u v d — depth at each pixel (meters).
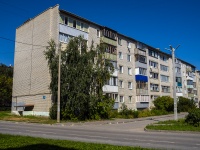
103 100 30.12
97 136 14.00
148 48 49.72
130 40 44.47
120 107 36.97
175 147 10.23
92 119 28.86
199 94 76.62
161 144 11.08
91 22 35.34
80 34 30.59
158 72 52.44
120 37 42.16
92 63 28.91
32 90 33.03
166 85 55.03
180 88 61.12
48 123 23.91
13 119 28.00
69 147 9.17
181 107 52.19
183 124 21.14
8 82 48.44
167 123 22.77
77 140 12.02
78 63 27.61
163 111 42.97
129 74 43.09
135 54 44.94
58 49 28.20
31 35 34.88
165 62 56.00
